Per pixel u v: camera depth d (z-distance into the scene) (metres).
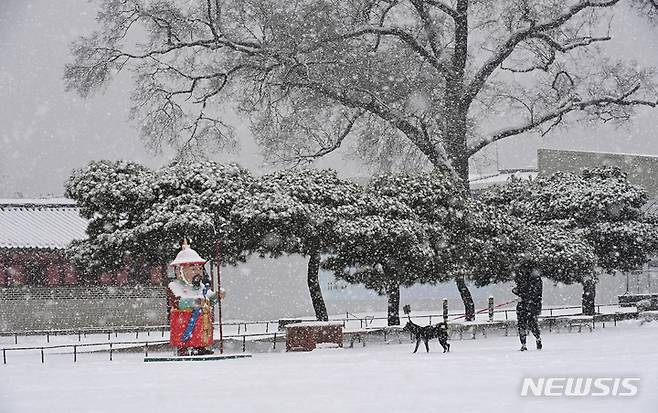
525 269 22.80
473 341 29.64
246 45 42.75
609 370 14.50
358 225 29.36
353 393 11.91
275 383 13.75
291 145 43.69
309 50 40.88
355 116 43.25
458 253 33.16
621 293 69.00
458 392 11.77
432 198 32.50
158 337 42.25
